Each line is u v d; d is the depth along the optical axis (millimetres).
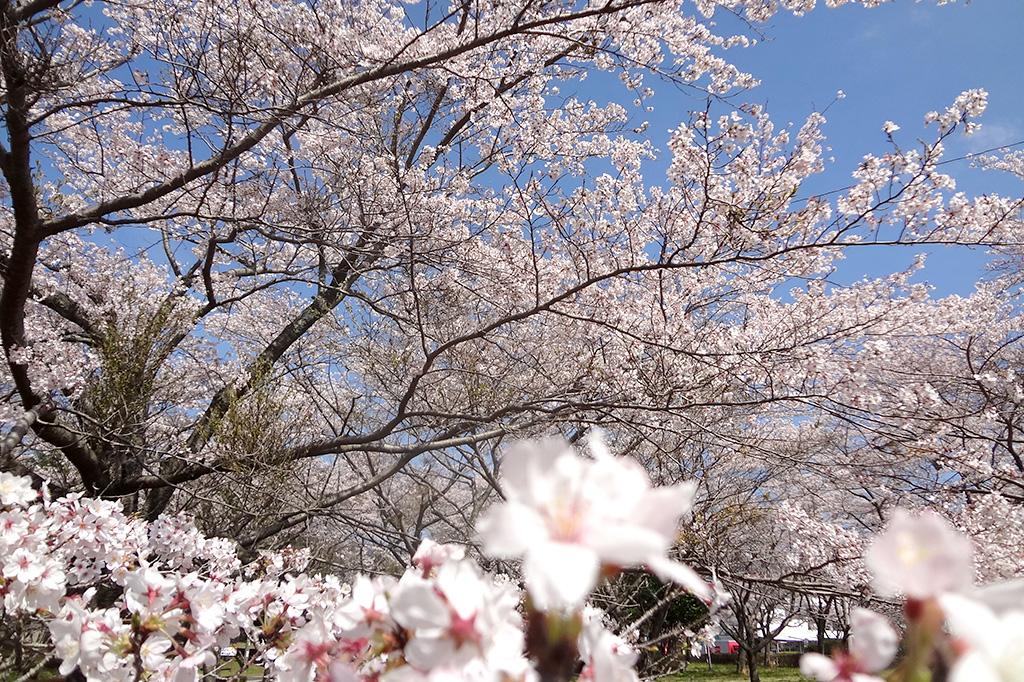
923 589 541
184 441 6867
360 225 6352
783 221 5203
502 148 6867
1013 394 6602
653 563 597
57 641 1831
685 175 5547
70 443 5867
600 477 682
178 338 6477
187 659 1721
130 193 6020
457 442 6082
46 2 4535
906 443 5566
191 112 6438
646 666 4230
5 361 5629
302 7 5734
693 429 6098
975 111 4723
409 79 7133
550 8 6270
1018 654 472
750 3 6035
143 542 3383
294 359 8055
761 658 18359
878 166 4992
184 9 5301
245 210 6906
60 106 4520
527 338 7504
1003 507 5578
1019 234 5344
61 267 7062
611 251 6781
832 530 5730
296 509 6703
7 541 2453
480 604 844
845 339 6145
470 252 6988
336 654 1310
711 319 7512
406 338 7984
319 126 6246
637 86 6301
